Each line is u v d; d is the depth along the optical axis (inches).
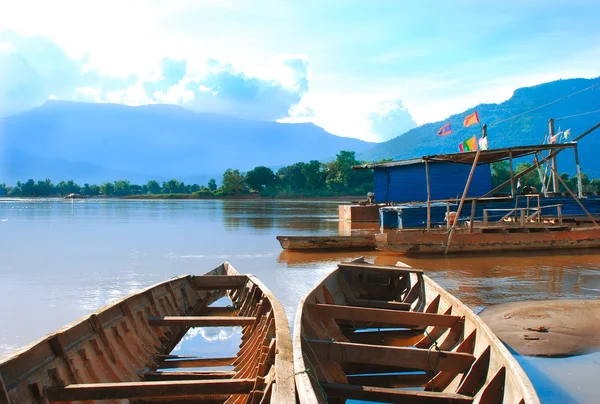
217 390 218.1
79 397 210.2
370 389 230.2
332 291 421.1
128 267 723.4
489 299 489.7
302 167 4463.6
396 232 791.1
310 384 184.4
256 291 398.9
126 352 289.7
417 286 442.3
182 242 1034.7
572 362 315.9
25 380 202.4
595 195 1086.4
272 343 255.8
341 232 1197.1
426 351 261.7
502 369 218.2
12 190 6112.2
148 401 254.5
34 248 948.0
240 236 1153.4
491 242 778.8
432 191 1300.4
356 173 4084.6
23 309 481.4
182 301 424.8
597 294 507.8
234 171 4667.8
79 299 523.8
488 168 1274.6
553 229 823.7
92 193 6023.6
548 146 818.8
